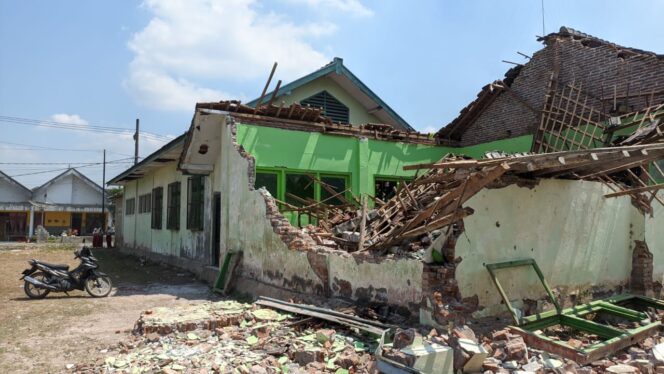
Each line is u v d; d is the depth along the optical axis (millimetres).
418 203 8570
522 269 6828
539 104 13211
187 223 15180
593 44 12320
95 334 7305
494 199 6570
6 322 8109
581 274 7730
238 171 11141
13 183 47500
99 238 29500
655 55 10836
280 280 9281
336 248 8891
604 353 5328
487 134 14766
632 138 9438
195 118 11562
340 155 12805
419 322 6156
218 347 5887
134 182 23531
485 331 5957
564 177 7445
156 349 5996
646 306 8062
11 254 23391
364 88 17219
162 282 13055
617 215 8406
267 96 15125
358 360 5129
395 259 6707
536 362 4980
